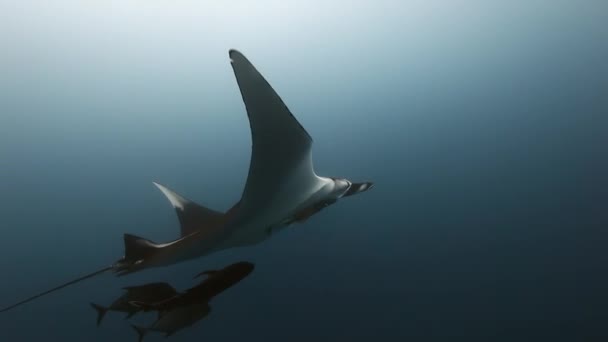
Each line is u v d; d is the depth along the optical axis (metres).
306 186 3.95
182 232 4.86
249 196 3.60
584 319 4.30
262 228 4.06
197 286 3.68
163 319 3.53
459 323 4.54
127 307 3.69
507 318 4.50
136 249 3.94
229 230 3.84
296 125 3.35
